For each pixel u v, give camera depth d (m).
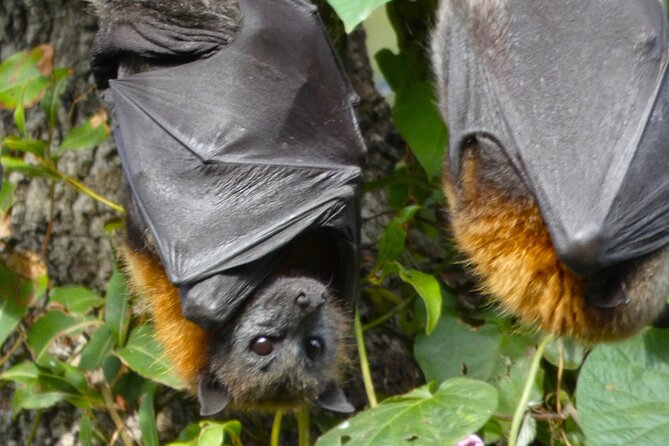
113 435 10.92
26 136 10.92
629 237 9.51
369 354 11.40
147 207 10.20
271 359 10.07
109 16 10.83
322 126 10.34
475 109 10.15
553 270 9.83
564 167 9.65
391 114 12.06
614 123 9.63
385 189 11.98
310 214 10.13
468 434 9.17
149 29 10.62
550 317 9.90
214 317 9.91
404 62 11.21
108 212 11.55
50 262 11.43
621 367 9.80
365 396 11.34
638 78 9.67
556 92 9.80
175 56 10.55
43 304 11.33
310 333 10.18
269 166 10.17
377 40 13.62
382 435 9.30
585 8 9.93
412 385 11.48
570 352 10.59
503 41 10.07
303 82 10.33
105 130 10.98
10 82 10.97
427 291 10.30
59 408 11.32
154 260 10.70
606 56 9.77
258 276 10.05
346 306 10.59
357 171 10.30
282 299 10.05
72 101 11.62
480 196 10.16
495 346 10.69
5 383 11.28
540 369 10.55
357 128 10.44
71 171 11.52
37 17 11.73
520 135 9.84
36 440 11.34
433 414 9.36
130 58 10.77
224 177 10.14
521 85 9.93
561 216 9.54
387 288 11.45
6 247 11.14
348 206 10.24
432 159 10.98
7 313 10.80
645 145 9.59
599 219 9.44
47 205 11.48
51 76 11.02
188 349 10.43
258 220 10.08
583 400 9.75
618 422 9.63
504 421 10.47
